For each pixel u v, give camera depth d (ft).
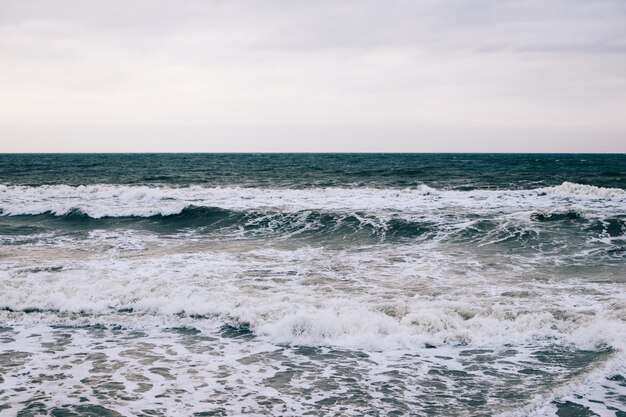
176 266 39.47
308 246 49.14
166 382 20.24
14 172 156.87
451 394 19.21
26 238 52.44
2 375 20.70
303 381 20.48
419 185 103.60
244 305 29.14
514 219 56.59
